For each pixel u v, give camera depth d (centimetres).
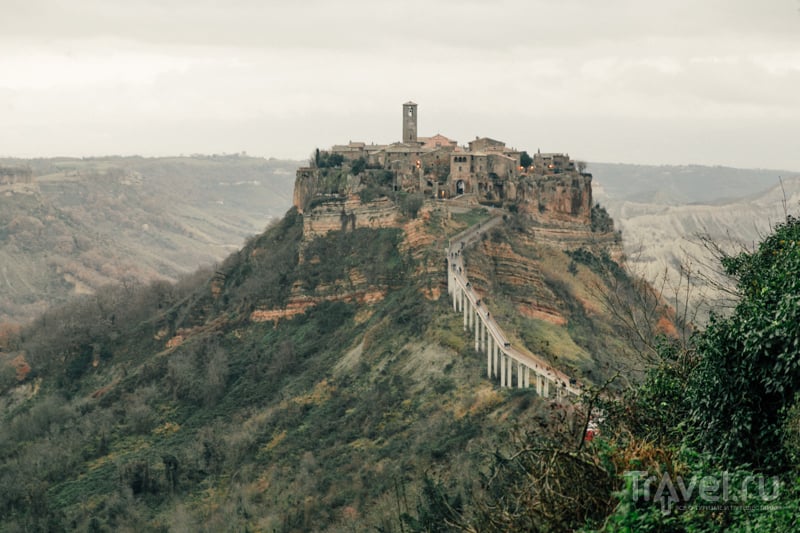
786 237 5219
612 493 3625
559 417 4522
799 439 3956
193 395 19412
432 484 7981
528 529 4003
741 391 4231
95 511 15512
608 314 15550
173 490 15538
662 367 4903
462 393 13850
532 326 15988
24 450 19200
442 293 17250
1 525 15825
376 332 17275
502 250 18812
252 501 14062
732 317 4484
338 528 11381
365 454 13550
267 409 17488
